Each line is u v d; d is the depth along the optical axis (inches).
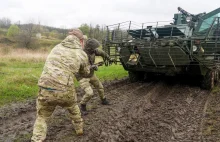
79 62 158.9
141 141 172.4
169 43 297.0
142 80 398.3
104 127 193.8
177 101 275.6
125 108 244.2
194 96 297.3
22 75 414.0
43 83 148.3
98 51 229.8
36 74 444.5
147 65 349.4
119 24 344.2
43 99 148.9
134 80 390.6
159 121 211.3
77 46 161.8
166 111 239.3
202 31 329.7
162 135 183.2
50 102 150.2
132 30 351.3
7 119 219.6
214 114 226.8
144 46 316.5
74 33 164.9
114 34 347.6
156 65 333.4
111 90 329.4
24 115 231.3
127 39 336.8
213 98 284.5
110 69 563.2
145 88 340.2
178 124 205.2
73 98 160.9
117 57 351.3
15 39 2078.0
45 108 152.9
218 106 250.5
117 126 196.4
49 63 152.3
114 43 338.3
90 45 217.0
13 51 1090.1
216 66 299.1
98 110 235.1
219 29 308.3
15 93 308.7
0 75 424.5
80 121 175.0
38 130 151.2
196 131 190.9
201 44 293.7
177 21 402.9
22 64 668.1
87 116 218.2
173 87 345.1
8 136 180.7
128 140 172.6
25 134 184.1
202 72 316.8
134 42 323.3
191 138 178.4
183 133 187.5
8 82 357.7
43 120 154.5
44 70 152.1
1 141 171.8
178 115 227.1
